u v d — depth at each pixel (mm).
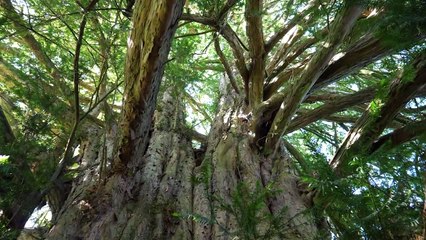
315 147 3680
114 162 4785
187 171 5871
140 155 4820
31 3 5199
